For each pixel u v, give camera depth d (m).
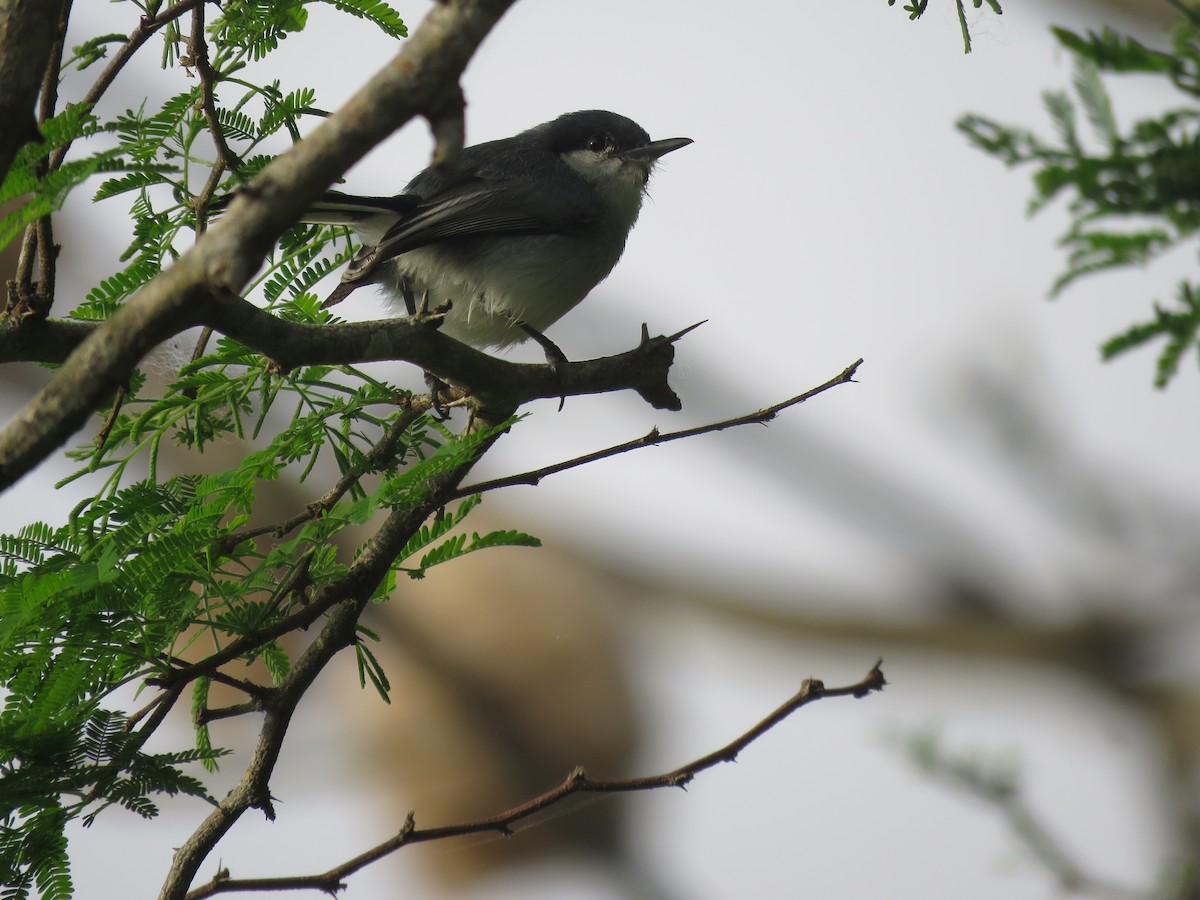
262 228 4.11
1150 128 5.13
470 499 6.92
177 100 6.89
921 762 9.49
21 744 5.58
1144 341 5.38
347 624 6.62
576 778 6.64
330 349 6.13
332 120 4.04
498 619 11.45
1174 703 10.53
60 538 6.20
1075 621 10.99
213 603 6.36
